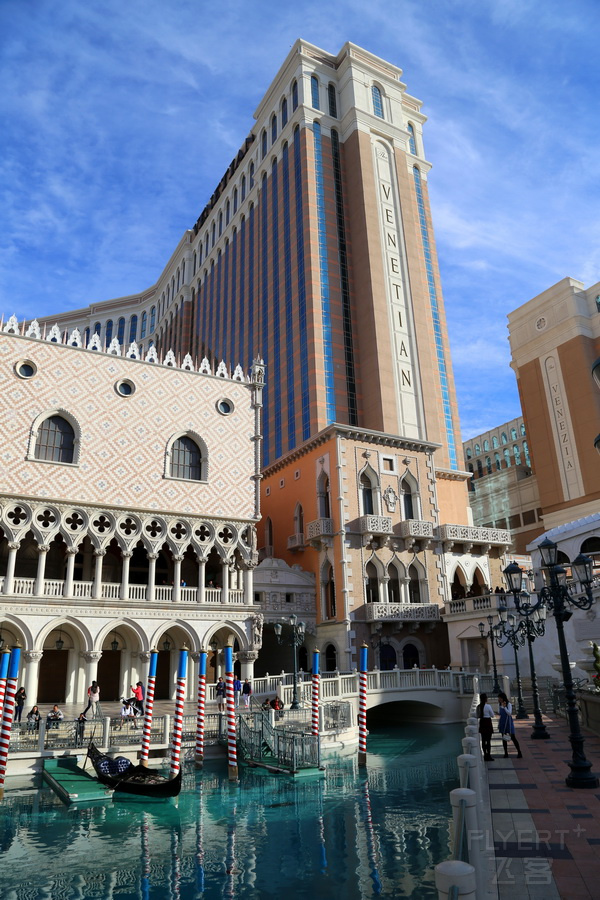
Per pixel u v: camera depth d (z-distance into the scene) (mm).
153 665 25016
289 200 75375
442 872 5109
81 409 35219
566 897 7508
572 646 35688
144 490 35812
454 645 43906
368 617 42656
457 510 57156
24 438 33188
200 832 16516
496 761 17453
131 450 36094
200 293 100125
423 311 71500
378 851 14438
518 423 101812
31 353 34594
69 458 34688
